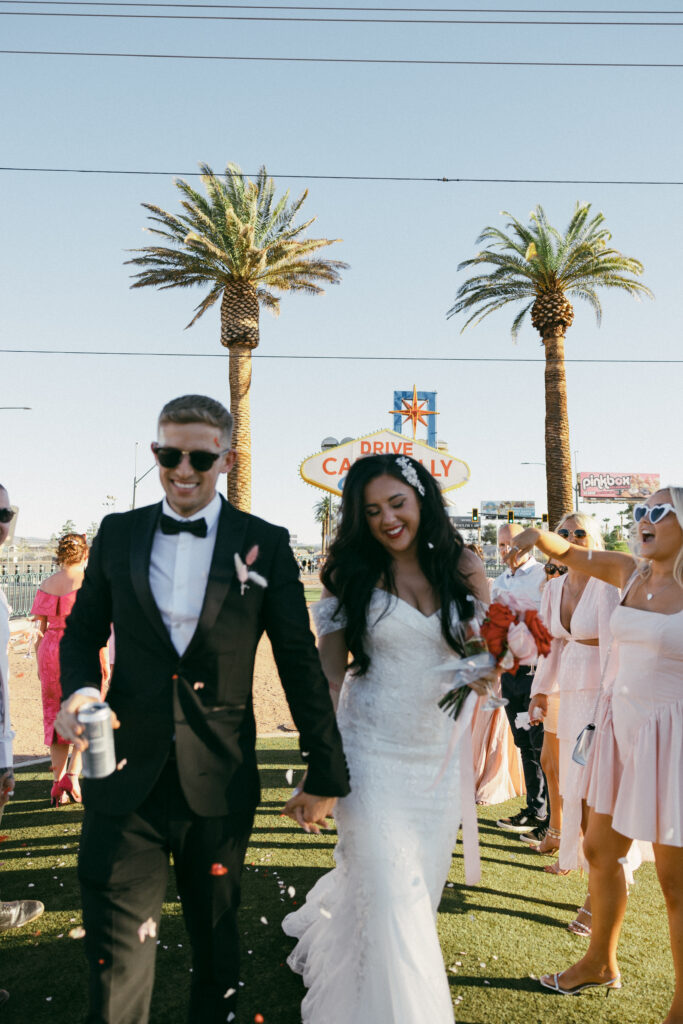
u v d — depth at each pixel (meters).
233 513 2.17
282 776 5.83
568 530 4.21
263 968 2.93
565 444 24.14
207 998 2.05
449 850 2.50
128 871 1.90
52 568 30.02
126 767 1.94
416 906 2.24
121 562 2.05
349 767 2.37
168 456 2.02
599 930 2.91
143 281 22.52
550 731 4.49
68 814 5.03
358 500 2.50
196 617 2.00
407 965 2.17
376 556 2.55
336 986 2.29
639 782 2.67
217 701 1.99
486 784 5.74
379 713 2.38
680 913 2.61
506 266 24.02
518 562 3.16
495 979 2.95
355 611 2.43
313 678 2.07
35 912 3.38
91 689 1.91
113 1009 1.83
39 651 5.40
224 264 22.41
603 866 2.90
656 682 2.70
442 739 2.45
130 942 1.88
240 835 2.04
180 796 1.95
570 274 23.91
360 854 2.27
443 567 2.53
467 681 2.28
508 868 4.27
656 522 2.81
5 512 3.11
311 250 23.05
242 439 22.92
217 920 2.03
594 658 3.77
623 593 3.00
